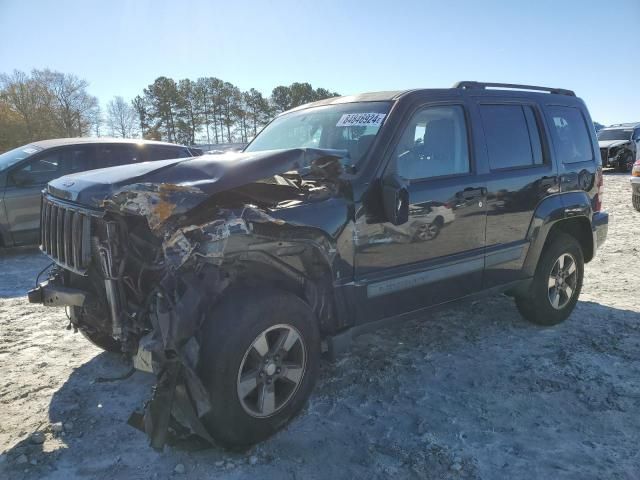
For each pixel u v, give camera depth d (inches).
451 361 164.9
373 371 158.1
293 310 119.7
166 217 103.0
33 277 275.1
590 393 142.9
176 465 111.7
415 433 124.8
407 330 191.3
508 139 174.4
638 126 971.3
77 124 2447.1
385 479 108.0
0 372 156.4
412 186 143.2
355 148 143.2
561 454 115.9
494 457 115.0
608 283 253.4
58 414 132.6
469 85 168.2
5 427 126.3
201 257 107.4
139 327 116.5
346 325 135.0
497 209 165.5
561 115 199.0
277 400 120.6
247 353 111.7
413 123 147.2
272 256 119.8
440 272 150.6
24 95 2319.1
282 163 118.4
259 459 114.5
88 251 119.2
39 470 110.0
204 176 114.8
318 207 124.2
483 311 211.6
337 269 128.5
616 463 112.4
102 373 156.3
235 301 113.6
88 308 127.0
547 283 188.2
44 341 181.0
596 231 208.2
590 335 185.0
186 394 107.9
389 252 138.6
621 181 772.0
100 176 129.4
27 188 322.0
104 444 119.8
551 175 185.6
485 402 139.2
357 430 126.3
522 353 170.2
